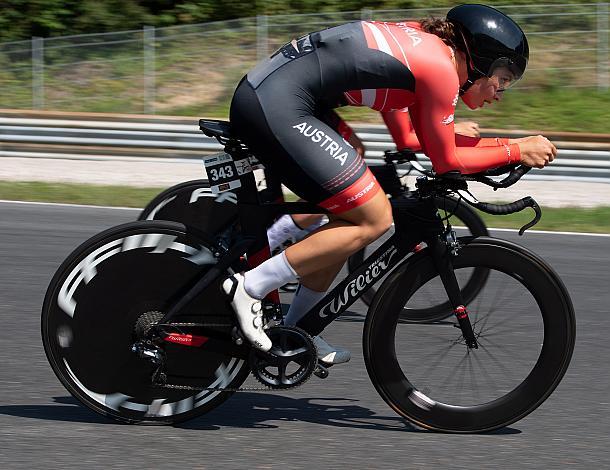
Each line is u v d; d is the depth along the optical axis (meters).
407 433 4.24
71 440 4.06
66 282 4.15
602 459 3.99
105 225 8.80
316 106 3.99
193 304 4.15
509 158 4.03
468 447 4.09
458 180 4.07
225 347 4.16
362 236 3.97
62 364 4.18
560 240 8.67
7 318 5.97
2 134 12.47
